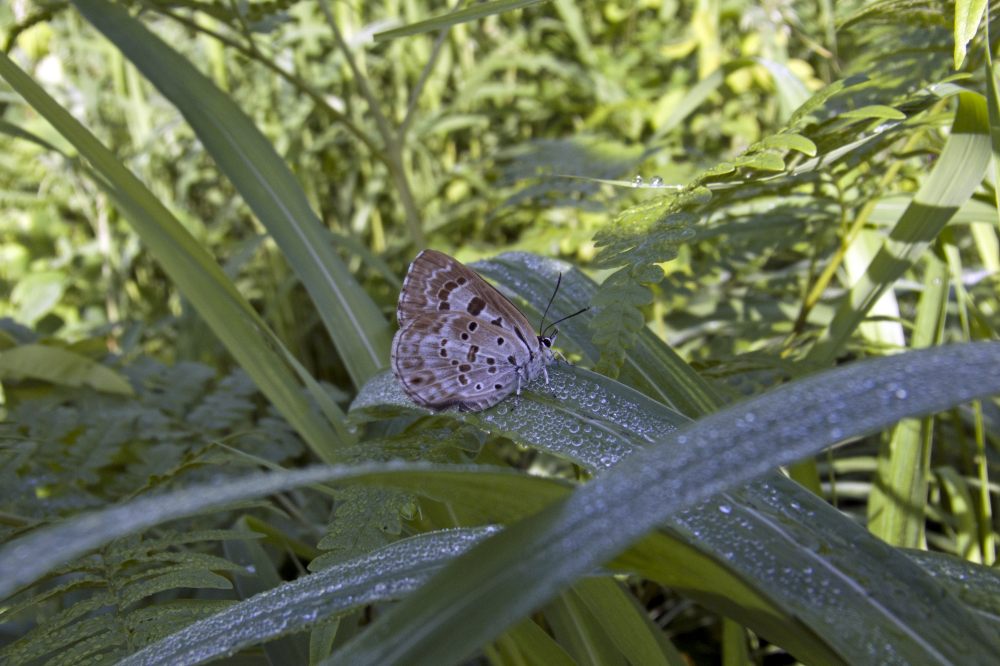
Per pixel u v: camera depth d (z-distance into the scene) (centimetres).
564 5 67
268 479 23
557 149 49
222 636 26
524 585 23
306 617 25
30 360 40
